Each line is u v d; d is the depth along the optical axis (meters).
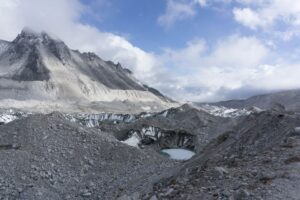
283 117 41.66
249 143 40.41
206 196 27.00
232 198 24.70
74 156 58.88
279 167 28.89
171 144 135.12
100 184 51.19
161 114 190.00
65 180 52.62
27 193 47.16
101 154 60.69
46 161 56.22
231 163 35.47
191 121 152.00
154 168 54.75
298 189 24.00
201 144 128.12
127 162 58.75
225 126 136.38
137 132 141.50
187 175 38.19
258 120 44.31
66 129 65.44
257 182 26.75
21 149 58.69
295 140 35.56
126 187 46.72
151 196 33.97
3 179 49.94
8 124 66.69
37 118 67.06
